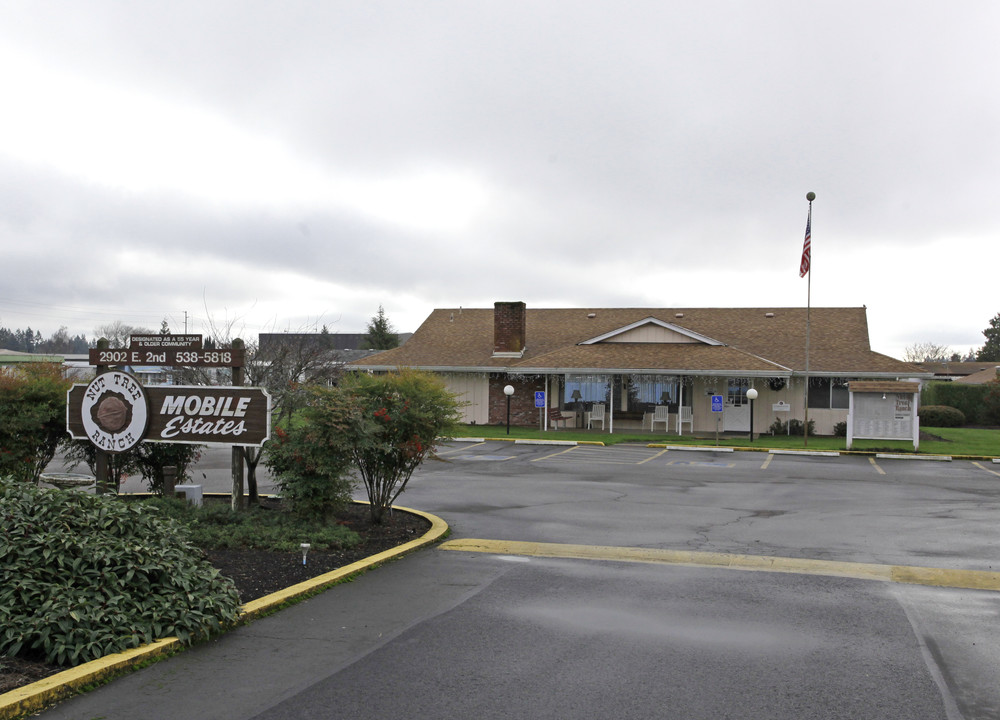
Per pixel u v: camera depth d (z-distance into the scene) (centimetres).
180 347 1093
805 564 949
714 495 1532
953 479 1839
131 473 1280
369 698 535
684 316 3712
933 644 657
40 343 10912
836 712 520
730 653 632
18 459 1137
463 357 3528
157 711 507
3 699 489
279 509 1192
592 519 1252
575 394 3356
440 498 1466
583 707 524
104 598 612
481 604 766
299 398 1374
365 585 834
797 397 3098
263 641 649
